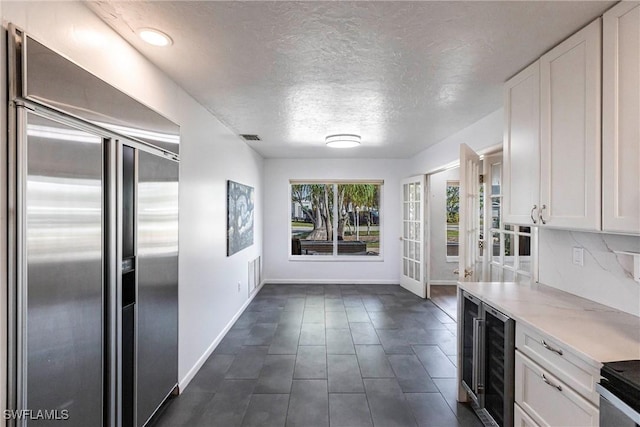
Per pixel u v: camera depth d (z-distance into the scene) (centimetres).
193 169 262
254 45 178
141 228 183
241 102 272
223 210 341
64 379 130
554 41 170
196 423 204
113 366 156
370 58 192
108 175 154
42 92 118
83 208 138
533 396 156
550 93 177
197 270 271
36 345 117
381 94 253
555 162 173
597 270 187
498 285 229
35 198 117
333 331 360
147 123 188
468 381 219
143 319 186
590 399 123
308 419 209
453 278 590
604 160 144
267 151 510
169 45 178
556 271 219
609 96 142
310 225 608
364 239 607
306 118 319
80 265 137
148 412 192
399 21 153
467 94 251
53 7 128
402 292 529
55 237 125
